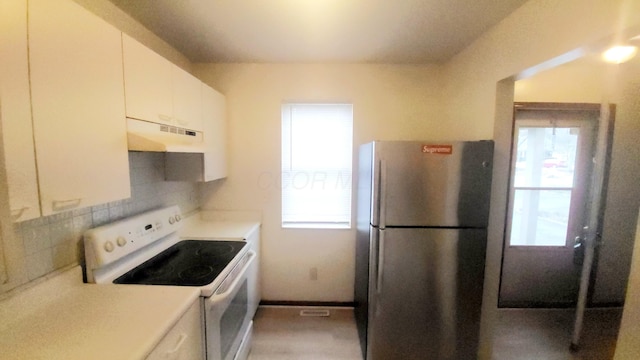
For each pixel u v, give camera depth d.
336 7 1.45
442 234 1.64
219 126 2.17
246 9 1.47
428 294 1.68
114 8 1.43
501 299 2.49
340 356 1.90
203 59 2.23
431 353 1.73
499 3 1.39
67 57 0.85
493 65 1.65
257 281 2.33
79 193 0.90
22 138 0.73
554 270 2.46
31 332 0.87
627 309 1.04
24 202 0.74
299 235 2.46
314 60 2.25
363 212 1.98
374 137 2.37
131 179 1.57
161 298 1.09
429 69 2.31
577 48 1.12
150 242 1.55
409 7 1.44
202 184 2.41
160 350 0.90
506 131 1.66
